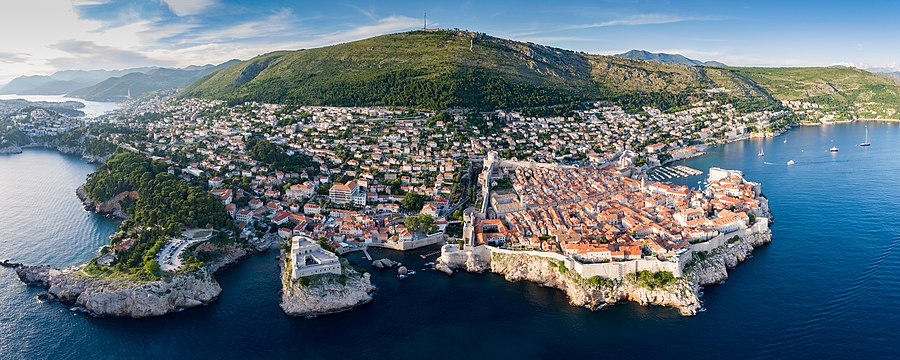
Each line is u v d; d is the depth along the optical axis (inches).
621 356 7795.3
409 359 7829.7
